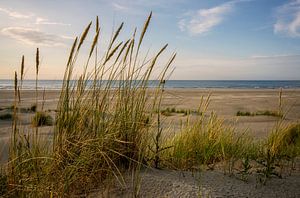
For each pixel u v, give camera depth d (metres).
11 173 1.92
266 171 2.29
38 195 1.82
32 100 23.25
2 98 26.39
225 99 29.69
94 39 2.29
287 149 3.56
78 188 2.06
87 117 2.36
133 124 2.41
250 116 13.98
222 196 1.91
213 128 3.71
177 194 1.93
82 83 2.36
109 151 2.27
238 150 3.39
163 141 3.46
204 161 2.79
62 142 2.21
